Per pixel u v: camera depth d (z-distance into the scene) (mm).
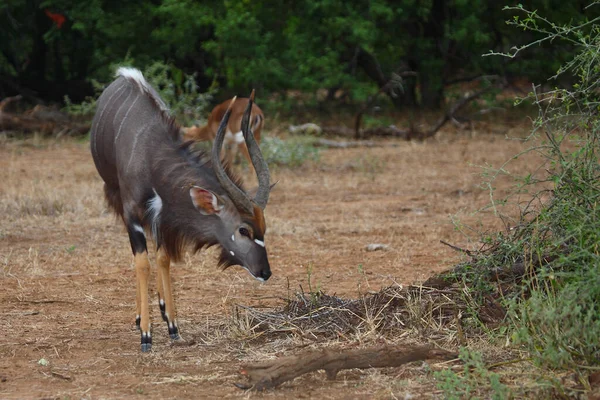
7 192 22031
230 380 9305
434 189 24047
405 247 16859
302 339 10461
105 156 11562
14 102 42844
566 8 40969
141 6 41375
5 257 15852
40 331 11461
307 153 29875
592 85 10578
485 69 45562
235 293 13516
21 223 18938
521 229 10891
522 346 9383
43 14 43031
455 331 10188
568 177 10336
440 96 47031
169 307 11023
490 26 43719
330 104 46594
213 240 10445
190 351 10508
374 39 40656
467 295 10555
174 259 10844
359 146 34531
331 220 19750
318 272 14922
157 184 10609
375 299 11180
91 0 40500
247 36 38812
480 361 8797
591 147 10305
